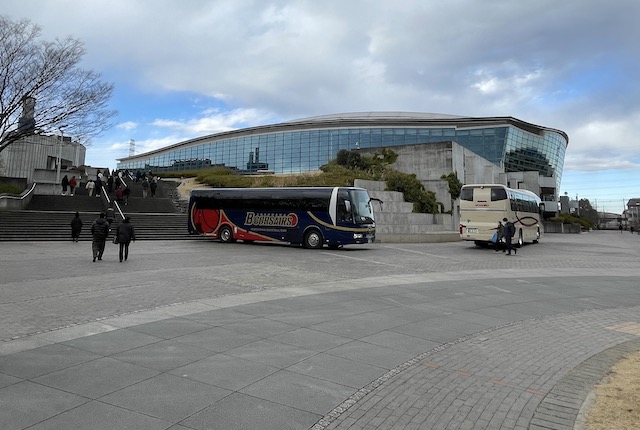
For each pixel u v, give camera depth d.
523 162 73.06
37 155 48.75
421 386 4.96
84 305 8.26
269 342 6.33
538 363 5.98
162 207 35.81
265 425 3.84
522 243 29.73
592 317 9.11
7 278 11.15
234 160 89.06
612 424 4.01
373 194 34.59
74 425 3.67
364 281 12.35
